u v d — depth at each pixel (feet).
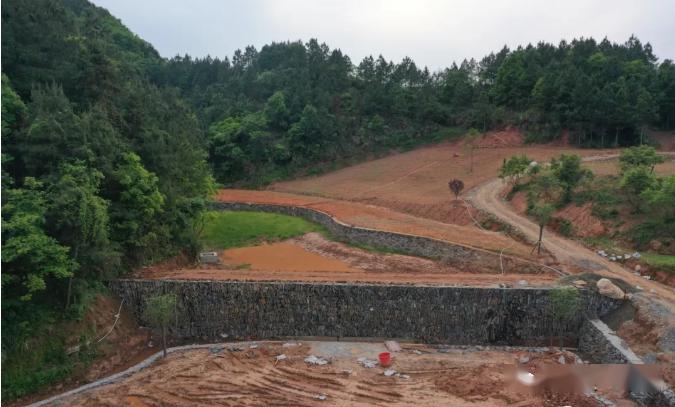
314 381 79.97
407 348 93.25
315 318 98.58
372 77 342.03
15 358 78.89
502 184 194.90
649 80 261.65
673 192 114.52
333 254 149.28
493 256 125.49
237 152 268.41
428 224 163.53
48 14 132.77
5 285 81.05
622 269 112.47
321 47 392.06
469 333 96.58
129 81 144.46
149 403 74.95
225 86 342.03
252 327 99.50
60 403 75.36
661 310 88.22
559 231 139.85
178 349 93.04
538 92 262.47
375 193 214.07
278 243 164.55
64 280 87.51
